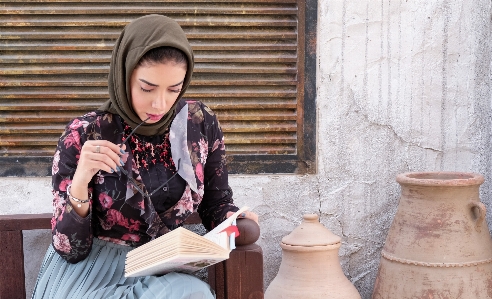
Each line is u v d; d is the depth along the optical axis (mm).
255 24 2732
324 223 2873
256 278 1844
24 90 2684
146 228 1993
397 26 2807
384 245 2711
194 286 1688
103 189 1932
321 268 2533
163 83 1797
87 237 1857
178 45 1793
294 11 2744
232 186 2805
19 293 2439
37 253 2748
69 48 2662
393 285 2570
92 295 1830
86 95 2691
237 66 2760
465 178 2596
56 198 1884
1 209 2709
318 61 2787
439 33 2828
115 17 2676
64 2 2646
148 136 1995
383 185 2881
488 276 2508
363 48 2803
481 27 2838
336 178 2857
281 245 2586
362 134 2848
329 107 2818
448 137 2881
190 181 1993
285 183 2832
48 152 2723
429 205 2529
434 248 2490
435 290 2475
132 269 1644
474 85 2863
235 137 2801
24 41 2660
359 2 2775
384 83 2830
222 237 1770
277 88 2795
